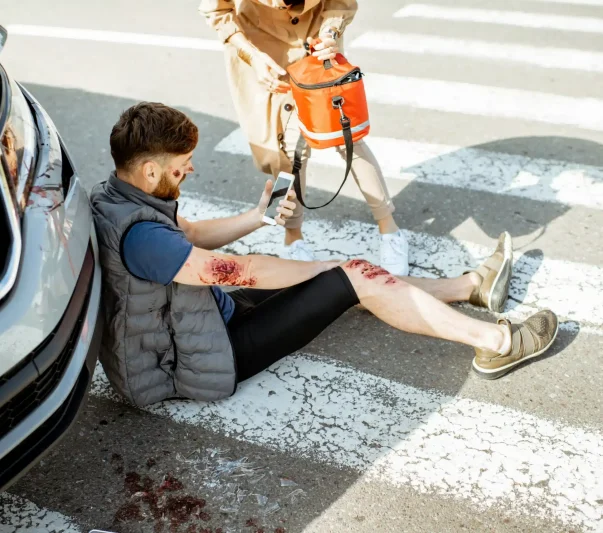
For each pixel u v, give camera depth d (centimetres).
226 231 321
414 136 507
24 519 261
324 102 311
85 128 548
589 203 429
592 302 353
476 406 300
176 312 279
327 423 295
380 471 273
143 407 306
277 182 312
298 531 252
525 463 273
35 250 223
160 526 256
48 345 219
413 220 423
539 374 313
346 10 330
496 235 407
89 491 271
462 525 251
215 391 295
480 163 473
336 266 307
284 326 298
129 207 264
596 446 279
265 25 332
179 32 705
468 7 725
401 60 615
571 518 252
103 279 269
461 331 301
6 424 212
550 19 687
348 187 459
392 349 332
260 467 277
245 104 349
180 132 259
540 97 548
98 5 793
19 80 630
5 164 229
